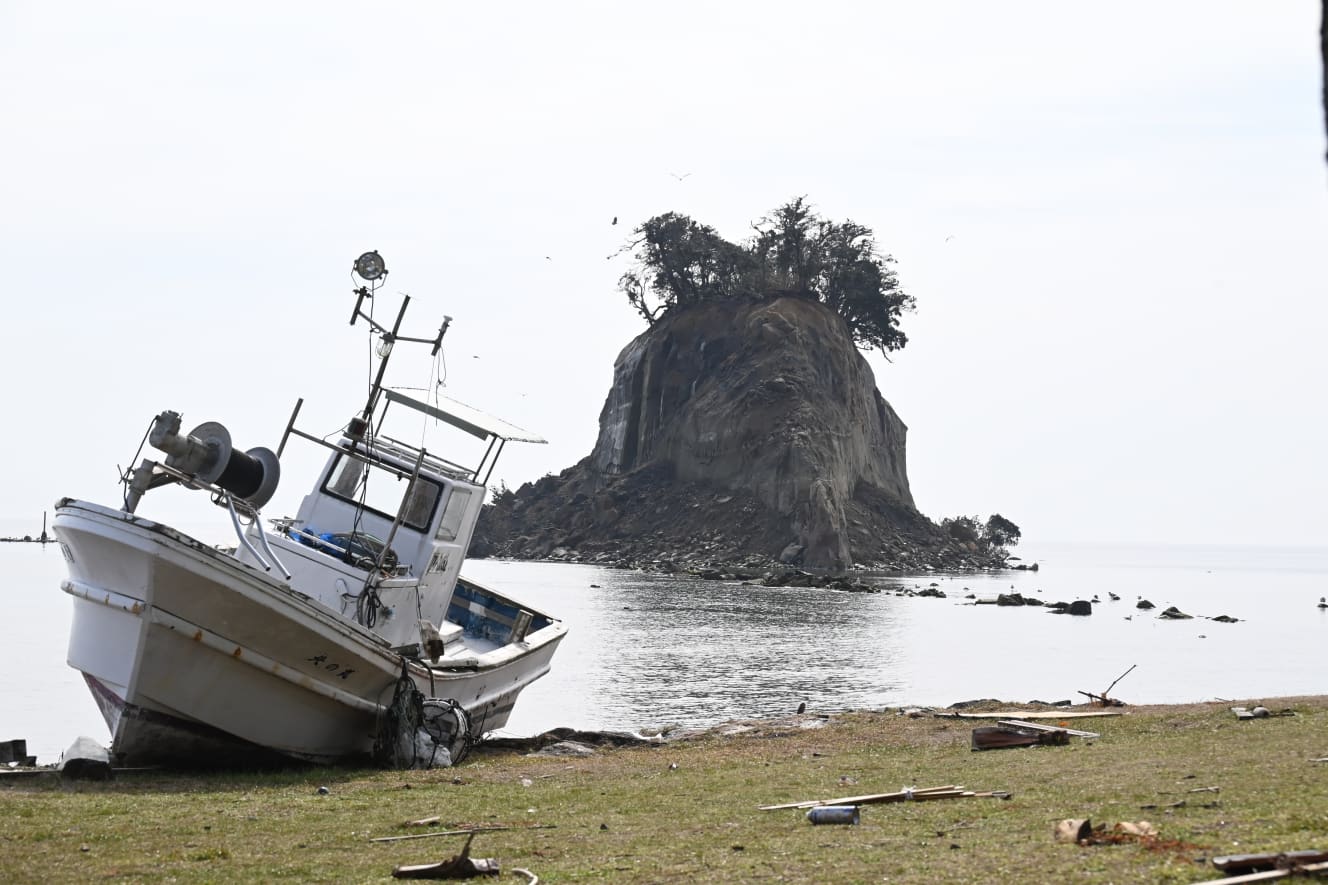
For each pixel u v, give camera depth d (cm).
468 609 3070
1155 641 6312
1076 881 940
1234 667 4981
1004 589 12356
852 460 17912
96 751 1809
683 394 18725
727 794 1563
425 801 1553
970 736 2138
